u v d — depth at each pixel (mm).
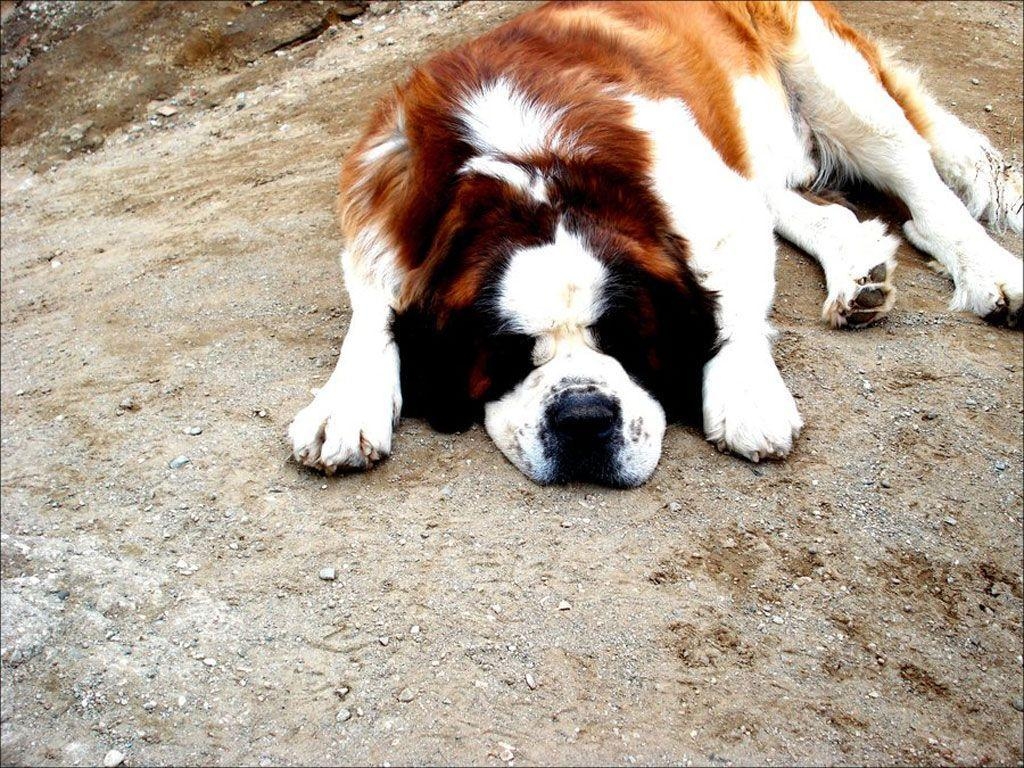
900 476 1419
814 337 1610
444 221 1458
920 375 1546
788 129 1919
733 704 1225
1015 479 1424
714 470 1424
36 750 1248
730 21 1908
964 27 2441
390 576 1330
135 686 1278
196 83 3078
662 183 1478
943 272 1759
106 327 1903
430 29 2961
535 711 1221
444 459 1453
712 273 1496
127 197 2484
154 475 1505
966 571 1338
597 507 1386
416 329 1479
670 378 1467
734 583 1312
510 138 1460
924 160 1854
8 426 1681
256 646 1291
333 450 1426
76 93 3137
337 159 2311
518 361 1425
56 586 1383
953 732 1226
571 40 1635
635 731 1206
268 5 3262
